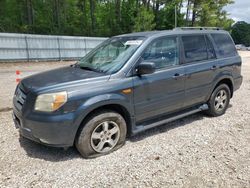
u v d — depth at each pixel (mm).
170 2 43438
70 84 3400
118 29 41844
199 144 4043
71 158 3600
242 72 13516
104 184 2998
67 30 38031
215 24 43719
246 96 7383
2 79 11227
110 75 3676
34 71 14898
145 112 4055
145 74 3941
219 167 3355
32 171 3262
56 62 21641
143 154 3711
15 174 3189
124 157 3625
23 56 20984
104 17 44156
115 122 3746
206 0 42719
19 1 38156
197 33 4941
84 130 3461
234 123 5012
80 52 25000
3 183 3000
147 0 42750
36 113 3266
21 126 3502
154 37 4180
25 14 38625
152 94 4055
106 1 44750
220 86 5305
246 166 3379
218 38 5395
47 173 3221
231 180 3068
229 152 3771
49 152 3771
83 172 3244
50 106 3201
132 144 4043
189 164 3432
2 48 19531
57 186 2957
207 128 4734
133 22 41344
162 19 45406
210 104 5215
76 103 3291
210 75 4992
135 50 3955
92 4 42094
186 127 4785
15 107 3689
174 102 4430
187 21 45375
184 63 4559
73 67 4438
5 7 36625
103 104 3496
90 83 3479
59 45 23266
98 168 3338
